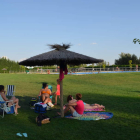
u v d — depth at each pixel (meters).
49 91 8.60
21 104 9.30
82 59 6.07
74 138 4.76
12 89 9.57
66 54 6.23
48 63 6.57
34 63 6.48
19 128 5.48
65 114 7.28
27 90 14.77
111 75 28.33
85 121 6.25
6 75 32.72
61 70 6.80
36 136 4.85
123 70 49.44
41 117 6.04
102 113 7.30
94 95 12.18
